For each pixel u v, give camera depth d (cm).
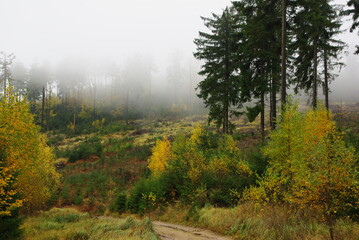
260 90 1544
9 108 993
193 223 1125
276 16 1473
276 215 800
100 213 2067
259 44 1602
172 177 1603
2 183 808
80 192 2623
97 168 3319
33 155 1180
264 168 1202
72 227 1165
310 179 559
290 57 1903
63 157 3775
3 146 913
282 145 958
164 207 1508
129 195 2056
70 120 5956
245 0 1554
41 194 1543
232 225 896
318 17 1406
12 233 881
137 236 828
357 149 913
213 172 1427
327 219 568
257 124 3969
